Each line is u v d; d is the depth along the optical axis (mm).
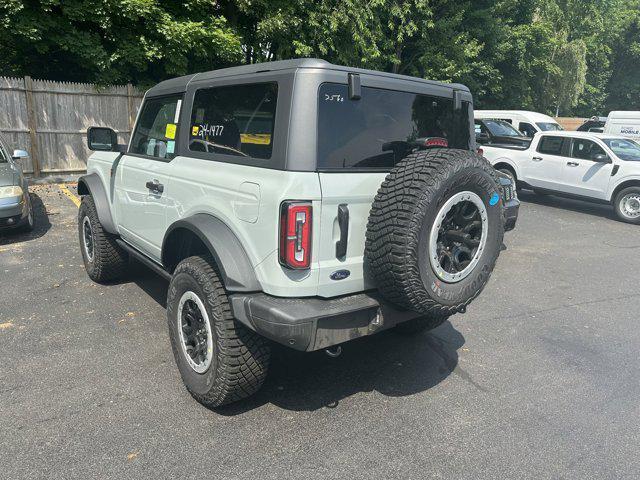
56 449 2793
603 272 6691
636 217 10055
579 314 5148
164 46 12547
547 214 10828
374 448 2902
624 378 3816
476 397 3494
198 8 13289
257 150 2930
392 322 3064
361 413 3252
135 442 2877
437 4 19109
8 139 11078
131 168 4301
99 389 3406
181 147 3672
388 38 18500
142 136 4387
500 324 4832
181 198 3516
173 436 2943
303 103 2721
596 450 2939
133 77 13430
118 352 3926
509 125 14242
